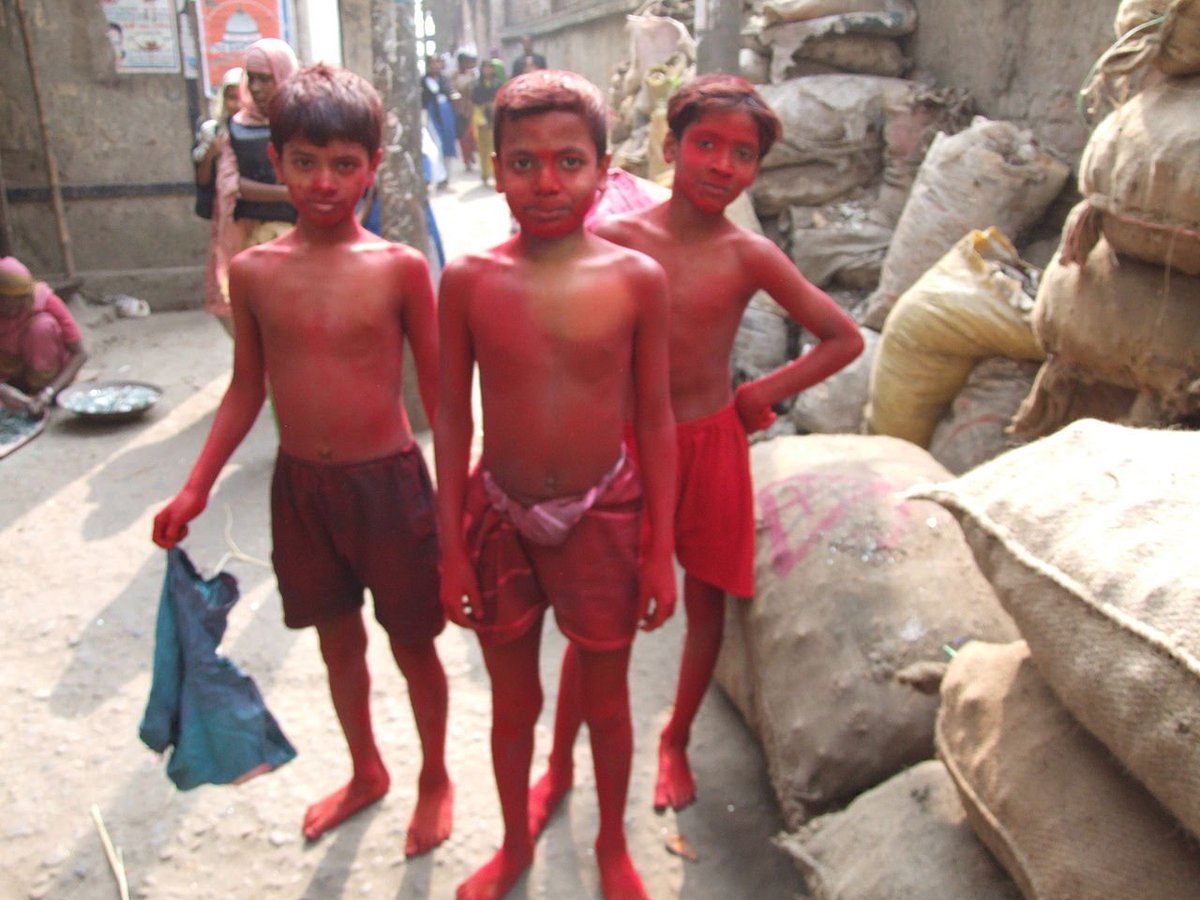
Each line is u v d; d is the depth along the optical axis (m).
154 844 2.18
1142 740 1.21
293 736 2.52
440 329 1.67
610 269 1.58
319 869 2.11
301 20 6.84
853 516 2.24
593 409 1.63
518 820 1.99
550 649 2.88
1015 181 3.54
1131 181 1.98
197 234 6.93
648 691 2.66
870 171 4.42
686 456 2.01
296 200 1.78
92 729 2.55
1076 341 2.34
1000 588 1.46
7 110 6.41
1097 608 1.29
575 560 1.70
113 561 3.37
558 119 1.46
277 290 1.82
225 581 2.03
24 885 2.09
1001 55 4.07
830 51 4.54
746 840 2.17
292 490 1.92
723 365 2.01
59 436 4.48
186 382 5.25
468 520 1.77
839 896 1.65
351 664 2.12
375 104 1.78
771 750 2.14
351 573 2.05
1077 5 3.64
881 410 3.31
